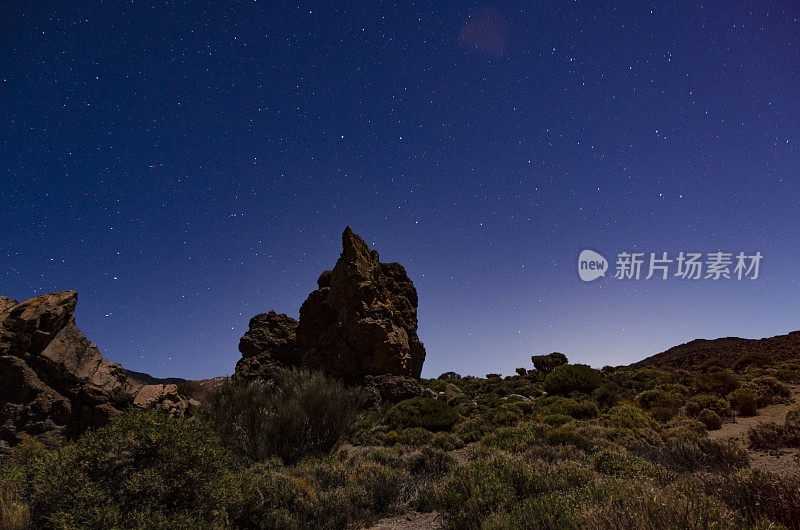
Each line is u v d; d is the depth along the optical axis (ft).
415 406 65.05
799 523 12.84
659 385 86.07
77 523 12.71
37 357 37.32
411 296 114.52
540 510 14.98
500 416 55.93
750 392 53.67
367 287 96.58
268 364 106.01
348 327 93.81
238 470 21.56
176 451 15.92
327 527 20.49
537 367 128.57
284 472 25.99
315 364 93.66
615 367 171.53
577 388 83.61
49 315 39.52
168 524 13.33
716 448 26.99
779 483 14.17
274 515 19.13
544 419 54.39
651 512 11.46
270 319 119.44
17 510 12.86
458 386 115.55
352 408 42.22
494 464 24.09
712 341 210.18
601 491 14.88
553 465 24.73
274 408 38.68
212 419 36.04
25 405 34.99
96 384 39.88
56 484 13.78
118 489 14.87
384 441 50.03
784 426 33.88
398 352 90.58
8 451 31.24
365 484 25.16
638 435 40.06
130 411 17.28
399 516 23.15
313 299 105.29
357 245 105.29
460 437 49.90
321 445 36.47
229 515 17.34
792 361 99.55
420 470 30.71
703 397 58.80
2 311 39.50
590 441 35.04
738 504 14.34
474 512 18.63
